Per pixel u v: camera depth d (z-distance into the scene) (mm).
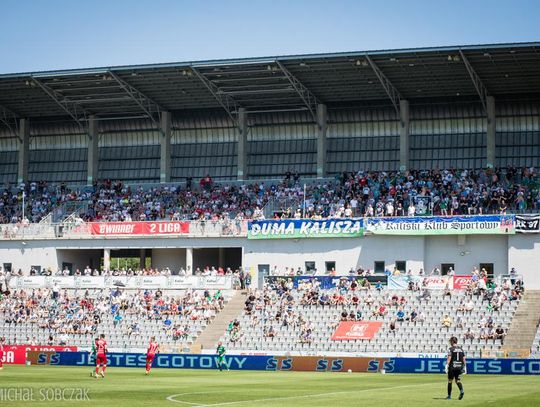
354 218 90625
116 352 78188
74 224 99875
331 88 99000
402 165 100750
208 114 108750
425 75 93375
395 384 54656
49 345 85375
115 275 94938
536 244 85062
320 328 82312
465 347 76875
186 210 102562
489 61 88312
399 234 88938
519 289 81875
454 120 101625
